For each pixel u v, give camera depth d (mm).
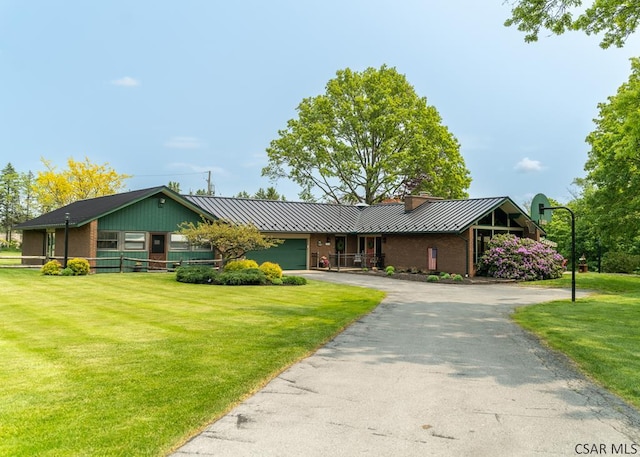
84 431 4301
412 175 40688
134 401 5090
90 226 21734
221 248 20375
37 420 4535
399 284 21438
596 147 23500
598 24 13344
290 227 28328
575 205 36594
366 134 41656
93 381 5773
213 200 28938
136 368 6367
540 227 27781
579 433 4406
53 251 26469
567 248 36125
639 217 21891
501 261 24000
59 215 27484
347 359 7207
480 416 4828
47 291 14938
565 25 13492
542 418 4777
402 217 29625
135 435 4238
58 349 7434
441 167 40625
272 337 8555
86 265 20812
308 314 11461
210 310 11750
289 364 6832
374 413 4891
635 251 33969
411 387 5789
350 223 31781
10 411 4758
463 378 6199
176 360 6816
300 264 29453
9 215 62656
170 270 23688
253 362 6762
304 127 41844
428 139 40719
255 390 5613
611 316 11617
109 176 44844
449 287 20391
